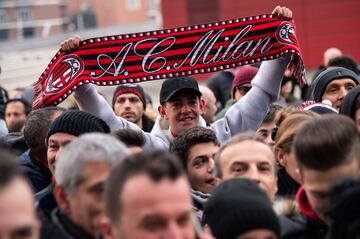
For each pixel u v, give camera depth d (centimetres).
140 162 650
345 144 771
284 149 967
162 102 1320
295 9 5166
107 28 11319
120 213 651
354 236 664
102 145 748
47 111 1206
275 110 1336
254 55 1277
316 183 779
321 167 771
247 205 753
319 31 5131
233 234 753
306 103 1334
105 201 674
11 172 606
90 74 1256
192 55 1275
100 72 1260
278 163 996
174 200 640
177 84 1295
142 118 1795
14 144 1356
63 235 762
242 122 1292
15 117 1925
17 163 627
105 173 739
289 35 1273
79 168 740
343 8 5069
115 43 1264
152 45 1268
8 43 10269
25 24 13875
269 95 1289
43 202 832
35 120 1193
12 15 13825
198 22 5506
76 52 1258
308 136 781
